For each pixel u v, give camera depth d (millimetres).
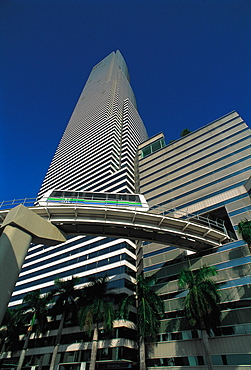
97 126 101562
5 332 42062
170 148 56500
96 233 29844
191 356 26047
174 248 37562
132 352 31344
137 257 44656
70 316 39031
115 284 38938
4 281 18328
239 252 30188
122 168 69062
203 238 31656
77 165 84688
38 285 51969
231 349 23859
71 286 33938
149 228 29094
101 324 34719
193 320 22359
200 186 42969
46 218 26969
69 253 52375
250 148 41188
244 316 25094
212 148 47500
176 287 32844
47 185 87062
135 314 36281
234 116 49312
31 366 38312
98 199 30344
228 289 27984
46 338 40625
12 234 21109
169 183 49031
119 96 120750
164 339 29438
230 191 37781
